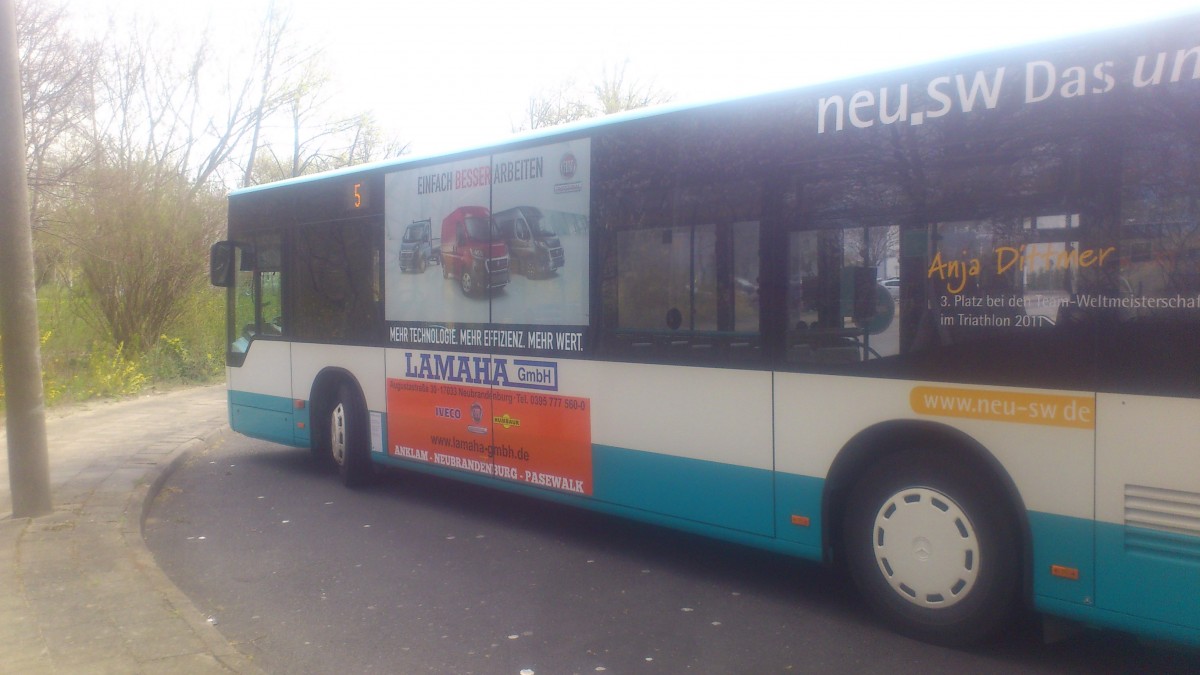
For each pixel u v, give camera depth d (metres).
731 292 5.46
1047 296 4.24
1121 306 4.02
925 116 4.65
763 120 5.30
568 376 6.46
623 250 6.07
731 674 4.42
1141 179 3.98
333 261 8.66
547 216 6.58
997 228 4.40
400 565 6.30
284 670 4.56
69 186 16.92
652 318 5.90
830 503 5.07
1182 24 3.88
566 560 6.37
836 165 4.99
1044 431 4.24
